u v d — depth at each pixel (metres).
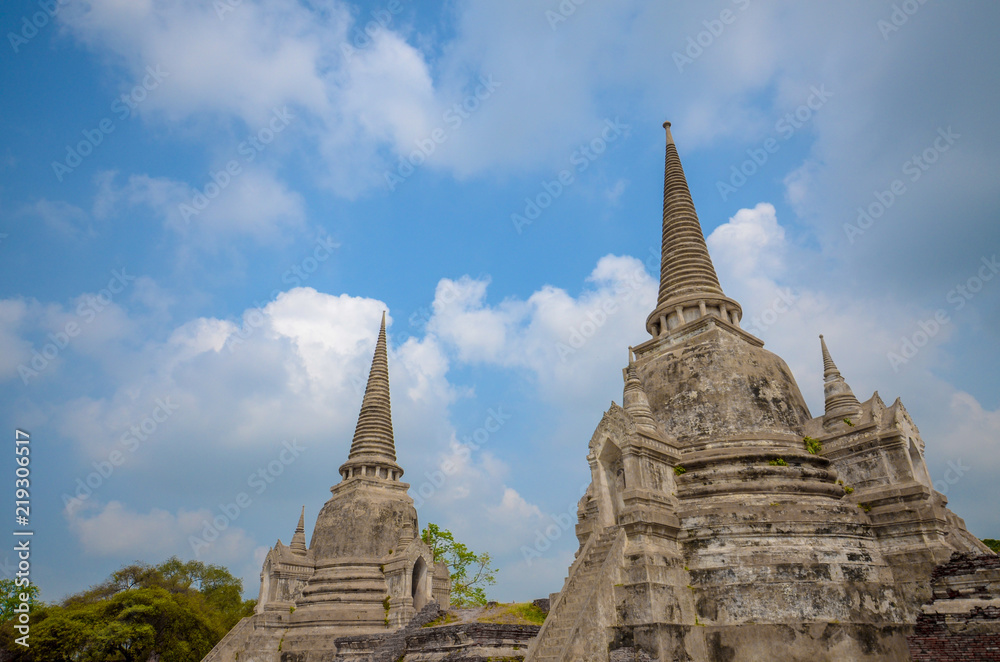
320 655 43.62
